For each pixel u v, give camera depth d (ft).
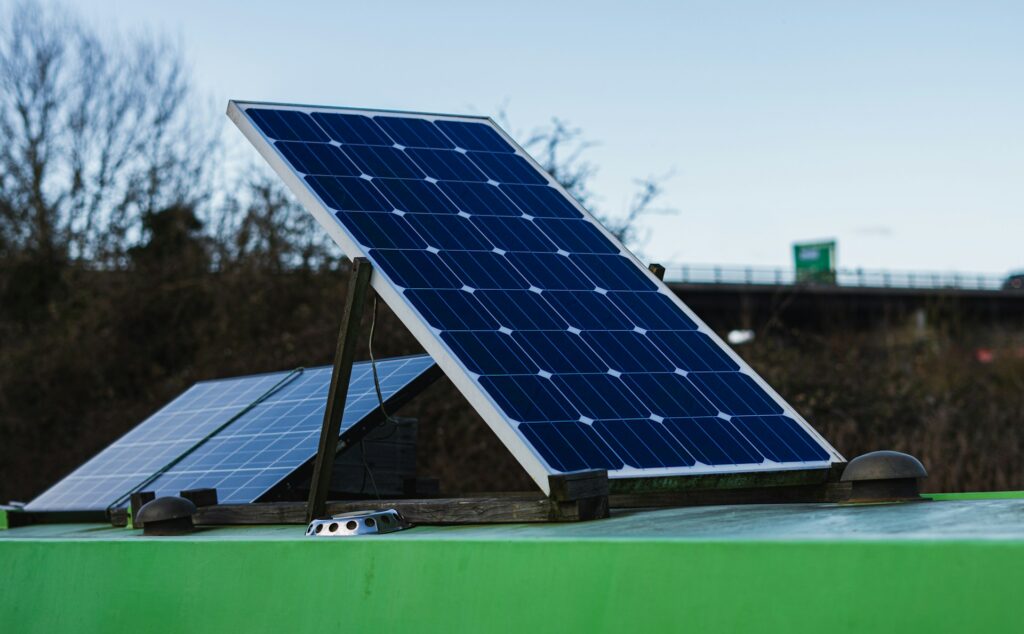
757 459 14.61
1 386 69.77
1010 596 7.40
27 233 80.53
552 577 10.00
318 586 12.14
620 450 13.62
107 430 67.36
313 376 23.77
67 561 15.67
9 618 16.26
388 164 18.10
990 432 55.62
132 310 73.67
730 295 88.84
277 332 70.08
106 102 83.87
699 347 16.76
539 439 13.07
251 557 13.06
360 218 16.16
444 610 10.81
